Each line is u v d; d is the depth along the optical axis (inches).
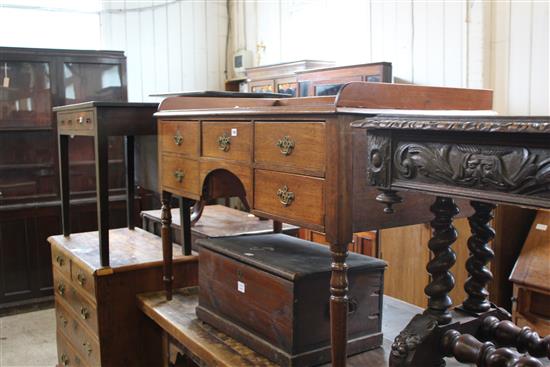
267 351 68.1
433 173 44.5
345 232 53.9
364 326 69.9
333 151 53.4
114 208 179.6
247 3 218.1
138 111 98.3
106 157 96.0
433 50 144.6
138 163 125.0
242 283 72.8
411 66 151.3
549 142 36.4
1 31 189.8
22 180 168.6
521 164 37.9
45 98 169.0
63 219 121.2
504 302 118.6
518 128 36.9
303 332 64.8
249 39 219.3
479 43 132.6
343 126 52.9
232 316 75.6
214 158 75.3
